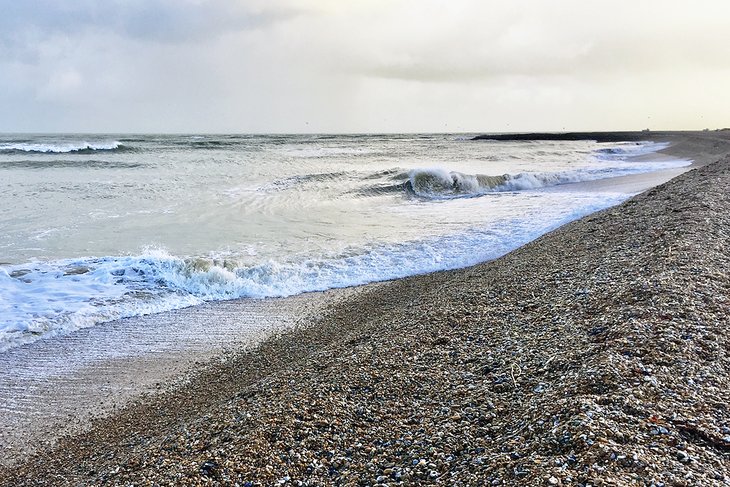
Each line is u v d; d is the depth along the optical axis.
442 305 7.82
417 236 14.33
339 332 8.30
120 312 9.38
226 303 10.04
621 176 26.73
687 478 2.96
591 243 9.96
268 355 7.70
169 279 10.84
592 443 3.33
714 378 4.19
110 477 4.35
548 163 35.75
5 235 13.72
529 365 5.05
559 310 6.48
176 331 8.73
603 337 5.18
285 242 13.75
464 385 4.97
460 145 64.00
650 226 9.94
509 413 4.23
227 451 4.23
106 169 28.50
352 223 16.12
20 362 7.57
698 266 6.86
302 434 4.39
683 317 5.32
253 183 23.80
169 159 34.38
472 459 3.67
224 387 6.72
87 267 11.35
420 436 4.18
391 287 10.55
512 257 10.56
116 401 6.57
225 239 13.91
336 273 11.49
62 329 8.64
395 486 3.55
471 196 22.05
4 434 5.88
